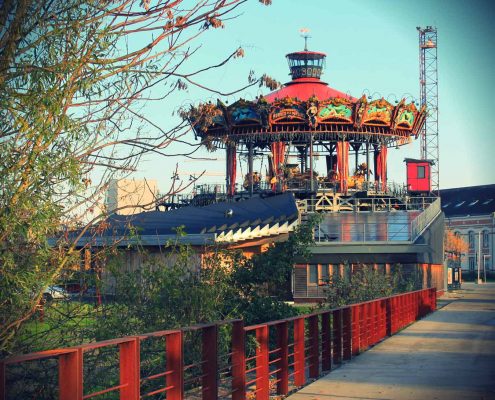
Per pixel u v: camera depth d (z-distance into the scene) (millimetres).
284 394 17031
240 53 11859
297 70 89688
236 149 80500
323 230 60281
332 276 37094
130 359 10617
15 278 11125
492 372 20266
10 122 11469
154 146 12047
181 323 17281
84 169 12070
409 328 34875
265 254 25391
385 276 39000
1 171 11219
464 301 63875
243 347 14766
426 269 64500
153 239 38406
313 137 77625
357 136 79688
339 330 22203
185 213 47781
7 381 12008
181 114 12148
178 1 11445
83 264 13398
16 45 11094
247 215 47375
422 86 121438
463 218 170250
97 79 11461
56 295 13375
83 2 11359
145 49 11539
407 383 18422
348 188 79125
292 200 48750
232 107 74375
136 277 17141
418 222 61031
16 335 11727
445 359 23188
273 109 75062
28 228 11250
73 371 9219
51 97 11188
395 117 79125
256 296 23656
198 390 16609
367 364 22125
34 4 11195
